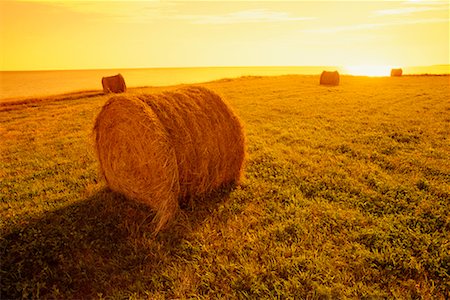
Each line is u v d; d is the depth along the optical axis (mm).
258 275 3680
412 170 6750
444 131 10062
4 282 3623
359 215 4863
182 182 5195
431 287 3430
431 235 4367
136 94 5320
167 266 3893
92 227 4660
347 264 3811
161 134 4707
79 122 13258
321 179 6277
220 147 5664
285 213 5027
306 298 3332
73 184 6500
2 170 7430
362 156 7699
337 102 16688
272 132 10523
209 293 3461
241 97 19156
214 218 4934
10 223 4867
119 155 5449
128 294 3451
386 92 21094
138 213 5164
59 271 3832
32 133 11516
